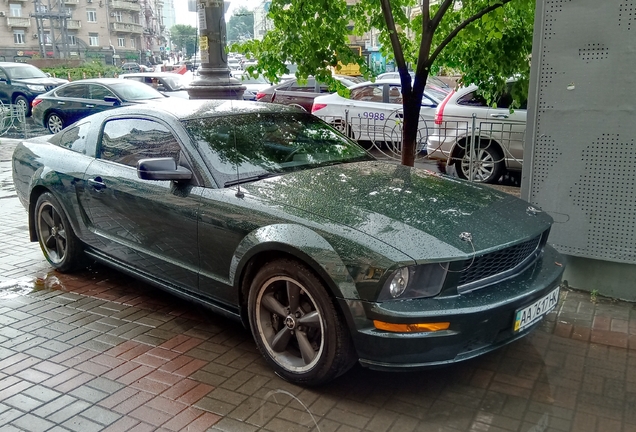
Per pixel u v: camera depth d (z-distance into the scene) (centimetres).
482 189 412
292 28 583
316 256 319
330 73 612
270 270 346
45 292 505
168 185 411
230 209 369
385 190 379
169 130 426
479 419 317
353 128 1166
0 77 2058
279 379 360
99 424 315
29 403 335
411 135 594
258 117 464
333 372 329
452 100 932
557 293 371
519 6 550
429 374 364
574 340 406
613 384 350
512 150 869
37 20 7156
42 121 1561
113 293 503
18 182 571
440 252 308
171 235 409
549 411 324
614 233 459
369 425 312
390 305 303
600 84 445
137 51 8956
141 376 364
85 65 4753
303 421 316
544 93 468
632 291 466
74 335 422
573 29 449
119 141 473
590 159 458
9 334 424
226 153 411
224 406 331
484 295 319
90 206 483
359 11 636
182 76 2008
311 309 341
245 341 412
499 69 646
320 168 425
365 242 312
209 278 390
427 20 554
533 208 393
